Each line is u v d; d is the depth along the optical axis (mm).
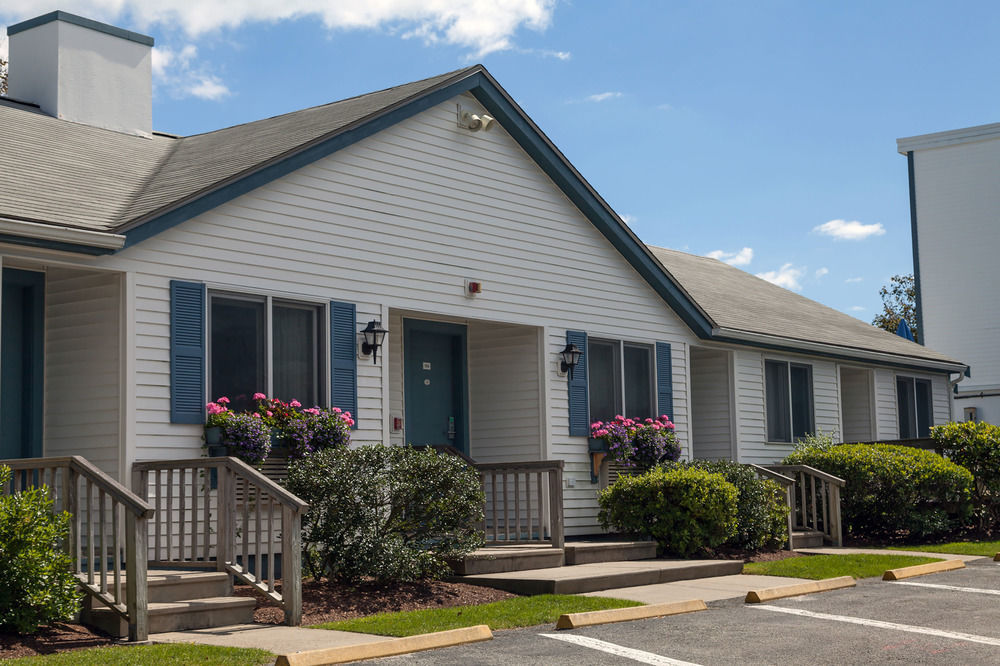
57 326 11281
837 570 12977
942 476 16859
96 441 10852
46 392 11281
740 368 19297
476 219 14523
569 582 10852
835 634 8656
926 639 8422
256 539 9555
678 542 13906
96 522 10773
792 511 16219
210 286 11445
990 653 7855
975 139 34906
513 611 9656
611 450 15922
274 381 12055
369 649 7742
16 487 9383
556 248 15695
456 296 14109
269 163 11875
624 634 8719
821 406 21109
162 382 10961
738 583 12016
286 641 8195
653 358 17281
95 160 13203
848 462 17047
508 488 15477
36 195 10852
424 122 13969
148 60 16109
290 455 11805
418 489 10883
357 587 10516
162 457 10867
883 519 16984
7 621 8117
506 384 15578
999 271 34281
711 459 19188
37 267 11148
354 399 12766
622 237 16500
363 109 13523
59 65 14914
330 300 12617
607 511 14734
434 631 8594
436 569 11141
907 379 23891
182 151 14758
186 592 9312
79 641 8336
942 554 15062
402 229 13539
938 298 35250
